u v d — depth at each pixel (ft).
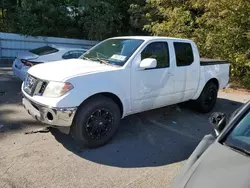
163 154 13.29
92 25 48.26
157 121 18.10
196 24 36.78
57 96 12.13
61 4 49.39
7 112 17.89
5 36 42.34
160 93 16.12
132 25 49.78
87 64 14.53
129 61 14.30
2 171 10.85
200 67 19.01
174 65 16.80
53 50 23.99
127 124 17.11
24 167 11.25
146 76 15.05
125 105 14.33
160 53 16.06
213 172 6.61
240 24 30.91
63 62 15.15
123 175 11.14
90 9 48.11
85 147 13.41
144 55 15.07
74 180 10.55
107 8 48.70
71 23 50.83
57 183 10.30
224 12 30.35
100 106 13.07
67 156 12.42
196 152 8.25
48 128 15.42
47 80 12.62
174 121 18.33
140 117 18.61
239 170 6.56
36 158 12.05
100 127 13.33
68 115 12.13
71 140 14.08
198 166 7.02
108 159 12.42
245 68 32.35
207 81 19.84
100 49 16.58
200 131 16.75
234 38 31.12
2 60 42.19
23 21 43.96
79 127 12.63
